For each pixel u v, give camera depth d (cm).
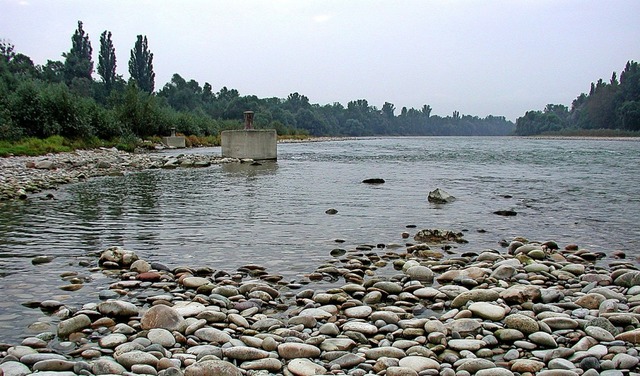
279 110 13050
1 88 3625
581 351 447
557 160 3638
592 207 1372
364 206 1343
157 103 6094
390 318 527
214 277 673
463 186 1870
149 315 501
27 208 1233
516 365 426
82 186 1727
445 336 485
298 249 852
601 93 14688
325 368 422
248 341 464
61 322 487
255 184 1853
